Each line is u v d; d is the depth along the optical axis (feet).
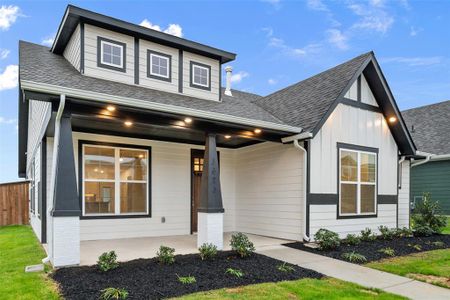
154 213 29.84
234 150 35.24
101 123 24.39
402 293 15.33
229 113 25.81
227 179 34.73
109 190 27.86
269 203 30.37
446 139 50.08
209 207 22.80
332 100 28.04
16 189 44.68
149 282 15.24
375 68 31.24
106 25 26.32
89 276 15.84
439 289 15.94
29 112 42.14
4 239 29.66
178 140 31.55
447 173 47.24
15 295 13.51
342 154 29.68
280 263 19.83
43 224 25.73
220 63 32.58
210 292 14.34
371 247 25.11
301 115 29.25
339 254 22.62
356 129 31.01
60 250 17.58
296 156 27.94
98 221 27.12
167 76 29.17
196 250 22.40
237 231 34.17
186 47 30.17
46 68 23.38
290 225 27.99
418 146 50.31
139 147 29.43
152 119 21.90
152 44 28.66
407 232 30.48
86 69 25.14
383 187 32.96
